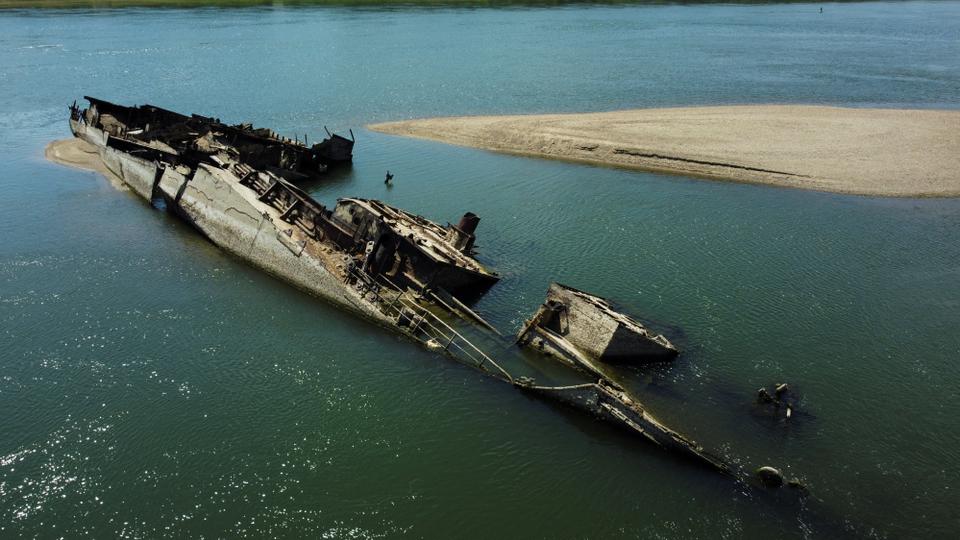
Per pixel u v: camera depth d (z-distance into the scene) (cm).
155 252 3747
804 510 2028
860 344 2862
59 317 3030
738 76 8931
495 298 3253
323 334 2952
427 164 5409
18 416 2406
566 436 2339
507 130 6141
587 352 2716
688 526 1988
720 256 3700
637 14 16925
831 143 5681
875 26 15200
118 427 2366
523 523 2009
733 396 2516
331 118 6738
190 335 2923
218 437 2331
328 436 2344
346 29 13238
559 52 10838
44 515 2014
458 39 12094
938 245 3841
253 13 15662
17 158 5338
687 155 5403
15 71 8650
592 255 3719
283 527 1988
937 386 2592
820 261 3634
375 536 1961
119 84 8088
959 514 2011
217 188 3838
